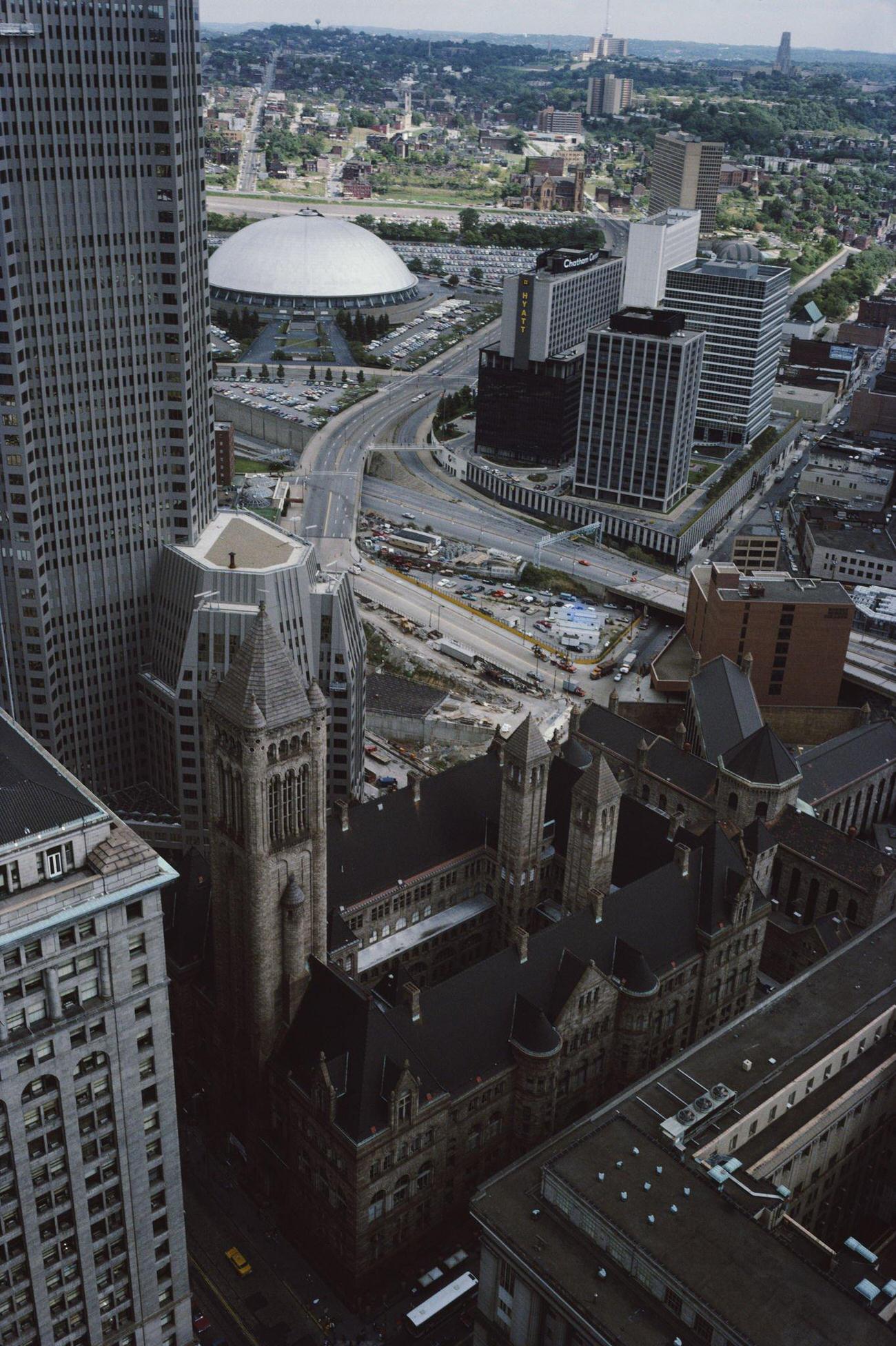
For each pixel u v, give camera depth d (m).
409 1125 135.88
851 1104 140.00
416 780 181.75
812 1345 99.25
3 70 179.25
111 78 187.50
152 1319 120.75
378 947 175.75
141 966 104.69
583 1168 116.12
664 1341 104.44
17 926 94.69
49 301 195.12
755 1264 106.50
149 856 100.75
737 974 180.75
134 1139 110.38
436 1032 144.00
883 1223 153.88
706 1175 116.19
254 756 130.50
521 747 170.62
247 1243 147.50
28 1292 108.69
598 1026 158.50
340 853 171.25
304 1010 145.38
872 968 157.25
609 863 174.50
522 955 152.50
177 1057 163.88
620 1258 110.12
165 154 195.50
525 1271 112.50
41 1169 104.56
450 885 184.12
